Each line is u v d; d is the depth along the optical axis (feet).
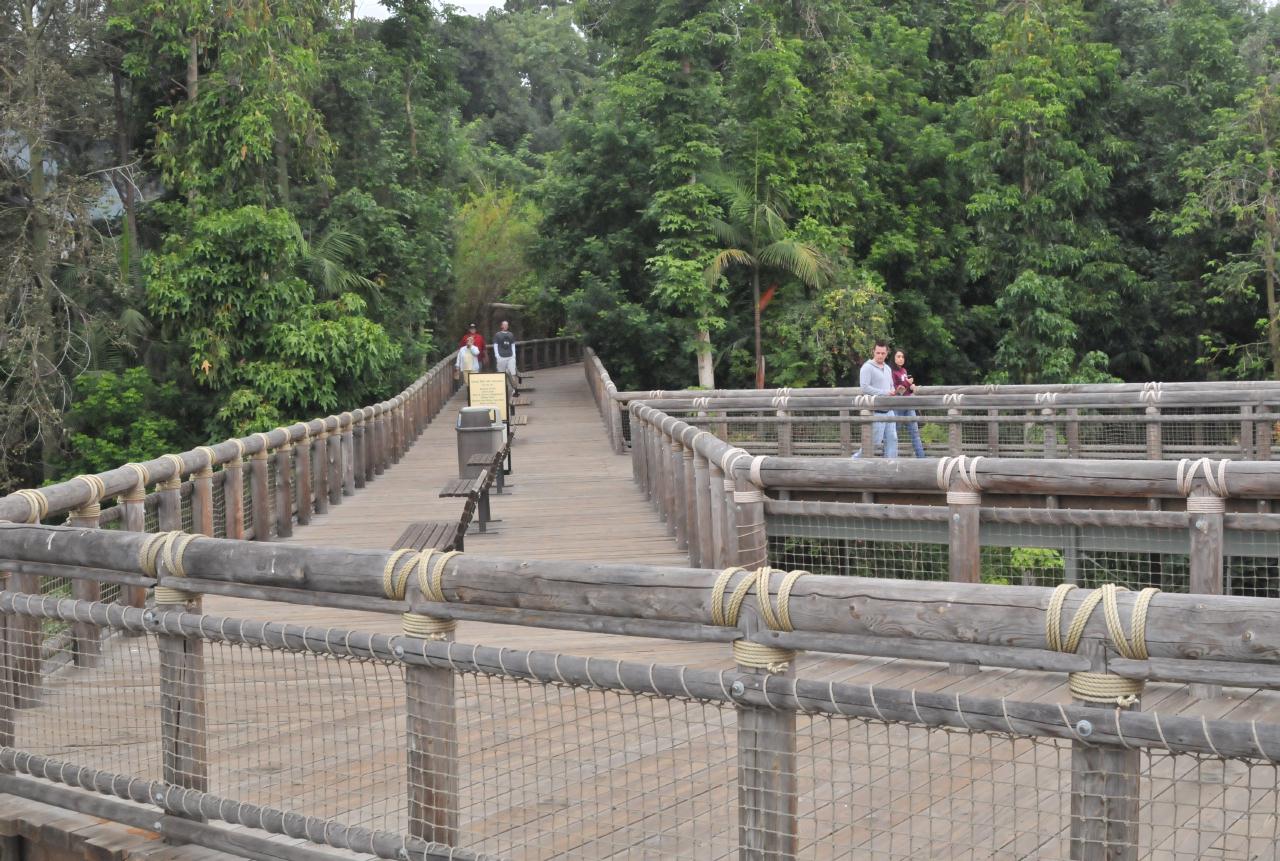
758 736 10.14
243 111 83.97
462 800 13.92
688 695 10.38
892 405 46.91
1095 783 8.61
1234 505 24.17
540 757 15.10
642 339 101.09
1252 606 8.04
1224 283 93.61
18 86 83.30
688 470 30.94
